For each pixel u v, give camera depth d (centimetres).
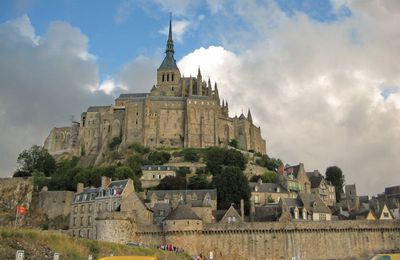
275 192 17250
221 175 16450
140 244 10238
